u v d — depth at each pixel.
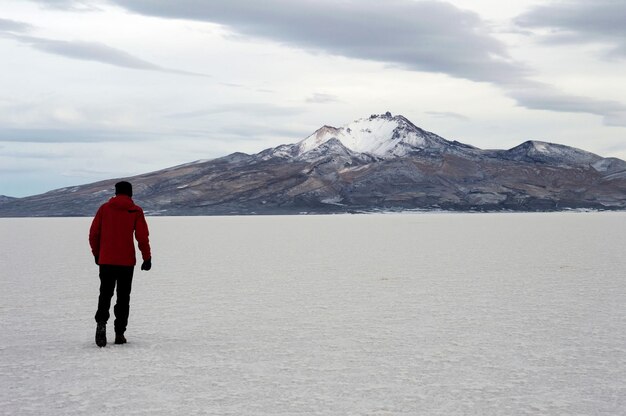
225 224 138.62
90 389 9.83
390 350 12.38
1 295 20.55
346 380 10.31
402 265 30.66
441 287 21.95
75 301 19.17
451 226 104.19
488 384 10.07
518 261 32.25
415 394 9.56
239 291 21.31
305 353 12.16
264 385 10.04
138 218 12.94
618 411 8.80
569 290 20.89
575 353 12.08
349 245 49.09
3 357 11.88
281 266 30.83
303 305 18.09
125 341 13.05
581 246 44.47
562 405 9.05
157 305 18.22
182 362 11.48
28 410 8.87
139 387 9.93
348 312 16.84
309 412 8.77
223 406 9.02
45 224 160.75
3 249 47.59
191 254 40.03
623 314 16.25
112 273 12.70
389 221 154.75
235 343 13.08
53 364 11.34
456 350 12.35
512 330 14.27
